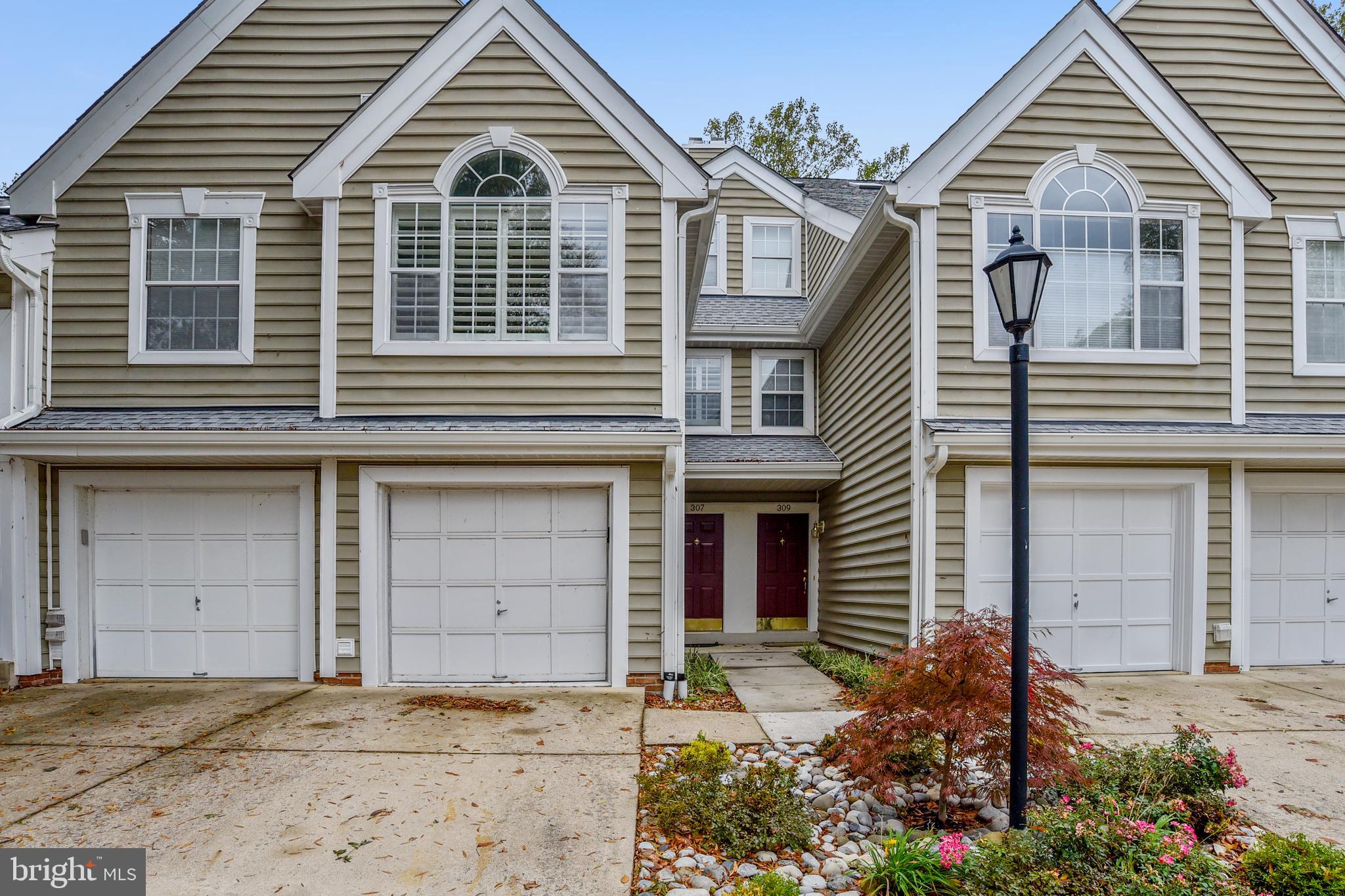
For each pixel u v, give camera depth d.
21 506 7.35
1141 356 7.93
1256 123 8.85
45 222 7.85
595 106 7.54
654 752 5.58
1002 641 4.37
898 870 3.56
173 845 4.04
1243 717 6.43
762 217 13.61
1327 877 3.30
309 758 5.32
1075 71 8.02
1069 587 8.02
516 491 7.53
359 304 7.46
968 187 7.89
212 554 7.74
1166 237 8.05
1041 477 7.88
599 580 7.50
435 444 7.03
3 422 7.25
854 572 10.20
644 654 7.34
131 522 7.78
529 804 4.60
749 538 12.18
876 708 4.58
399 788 4.80
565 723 6.20
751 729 6.18
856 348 10.28
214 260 7.95
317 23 8.19
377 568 7.38
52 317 7.79
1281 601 8.50
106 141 7.96
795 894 3.43
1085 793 4.22
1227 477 8.08
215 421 7.35
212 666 7.69
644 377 7.46
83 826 4.26
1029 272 4.22
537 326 7.53
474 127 7.51
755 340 12.11
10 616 7.33
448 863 3.89
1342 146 8.85
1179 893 3.18
